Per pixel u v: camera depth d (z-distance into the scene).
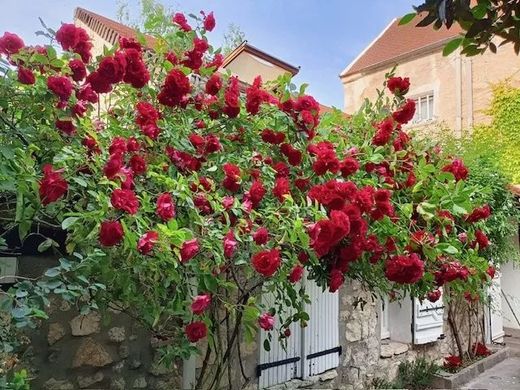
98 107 2.33
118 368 2.78
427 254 2.38
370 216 2.24
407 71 13.16
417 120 12.36
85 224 1.55
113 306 2.25
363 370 4.65
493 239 5.52
